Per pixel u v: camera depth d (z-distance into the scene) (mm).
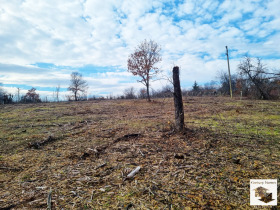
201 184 2197
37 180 2459
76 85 37719
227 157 3000
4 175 2625
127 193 2070
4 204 1904
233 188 2080
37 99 35531
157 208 1781
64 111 11266
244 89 22609
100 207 1833
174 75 4562
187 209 1745
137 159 3072
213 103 13219
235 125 5441
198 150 3379
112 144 3990
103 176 2518
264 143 3658
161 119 6945
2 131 5699
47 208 1831
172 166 2744
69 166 2908
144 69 15719
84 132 5309
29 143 4191
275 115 7195
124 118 7746
